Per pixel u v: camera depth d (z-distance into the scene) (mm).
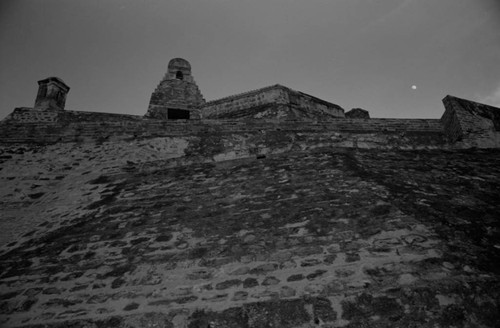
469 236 3162
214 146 6938
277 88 15023
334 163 5402
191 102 16562
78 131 7387
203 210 4531
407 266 2797
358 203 3934
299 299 2652
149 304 2916
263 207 4297
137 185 5812
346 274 2830
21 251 4250
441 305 2381
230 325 2549
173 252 3635
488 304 2348
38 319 2949
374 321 2357
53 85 13000
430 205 3838
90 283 3338
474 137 6984
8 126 7336
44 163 6621
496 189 4582
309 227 3617
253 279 3002
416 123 7707
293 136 6727
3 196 5793
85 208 5234
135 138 7340
